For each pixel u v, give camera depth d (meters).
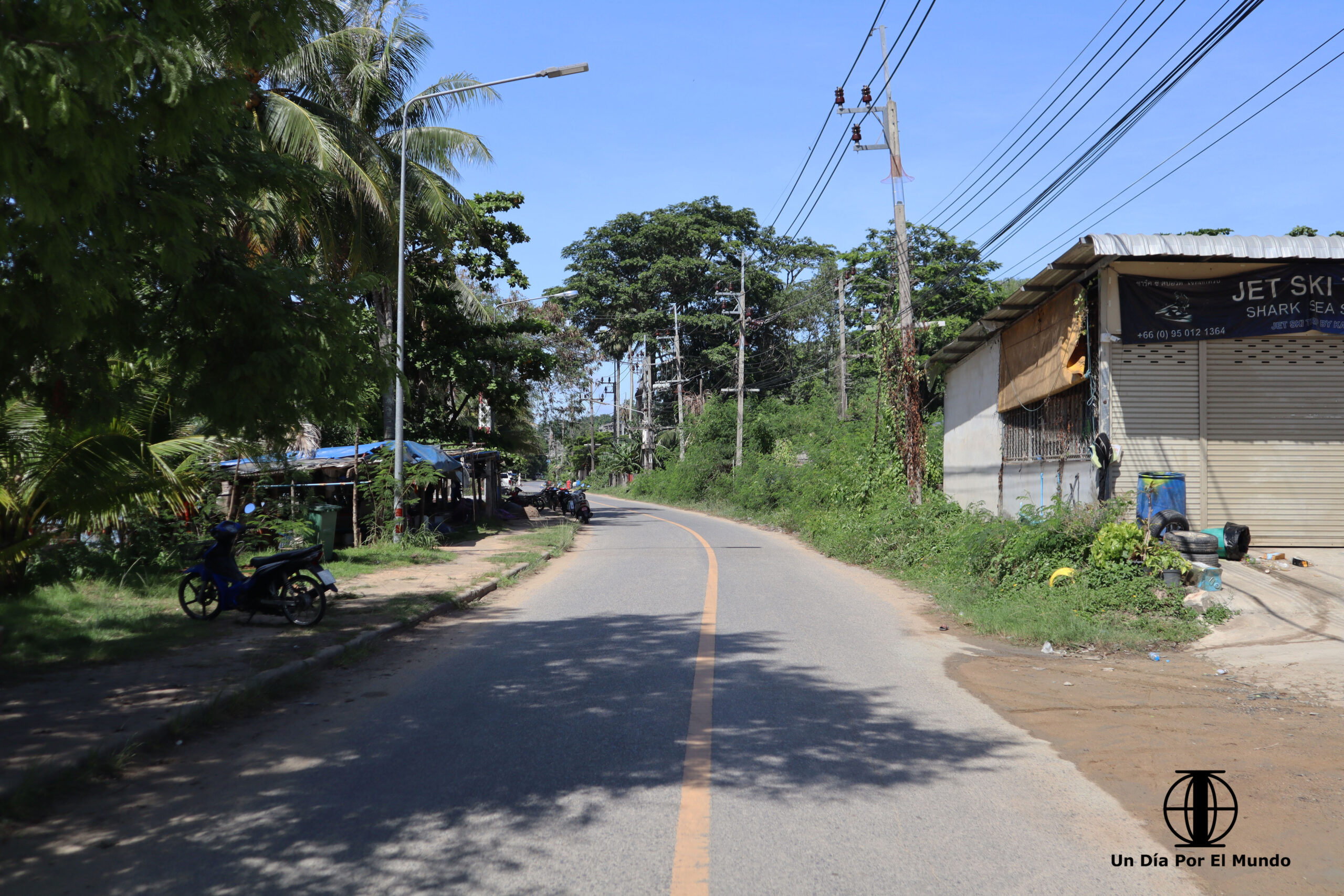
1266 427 12.95
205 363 6.00
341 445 27.69
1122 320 12.88
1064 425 15.03
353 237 21.73
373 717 6.24
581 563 17.88
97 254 4.83
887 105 17.86
